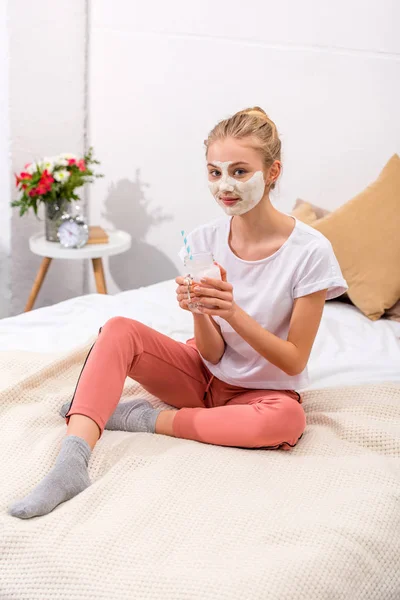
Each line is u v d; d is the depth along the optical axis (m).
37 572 1.32
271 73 2.93
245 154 1.63
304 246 1.71
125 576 1.28
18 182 2.99
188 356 1.86
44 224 3.34
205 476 1.56
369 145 2.83
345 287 1.70
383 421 1.82
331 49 2.80
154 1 3.10
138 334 1.75
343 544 1.37
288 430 1.67
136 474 1.56
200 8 3.01
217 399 1.86
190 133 3.18
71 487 1.50
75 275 3.57
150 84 3.21
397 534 1.46
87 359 1.67
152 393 1.87
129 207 3.41
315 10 2.79
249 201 1.67
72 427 1.58
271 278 1.73
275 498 1.50
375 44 2.73
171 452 1.64
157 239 3.39
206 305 1.61
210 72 3.06
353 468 1.61
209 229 1.83
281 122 2.96
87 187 3.48
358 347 2.28
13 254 3.26
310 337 1.71
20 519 1.42
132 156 3.34
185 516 1.44
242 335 1.65
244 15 2.93
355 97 2.81
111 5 3.19
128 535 1.38
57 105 3.26
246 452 1.67
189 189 3.25
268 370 1.76
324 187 2.94
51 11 3.12
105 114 3.35
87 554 1.33
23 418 1.73
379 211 2.58
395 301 2.51
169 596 1.23
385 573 1.40
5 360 1.99
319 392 1.95
